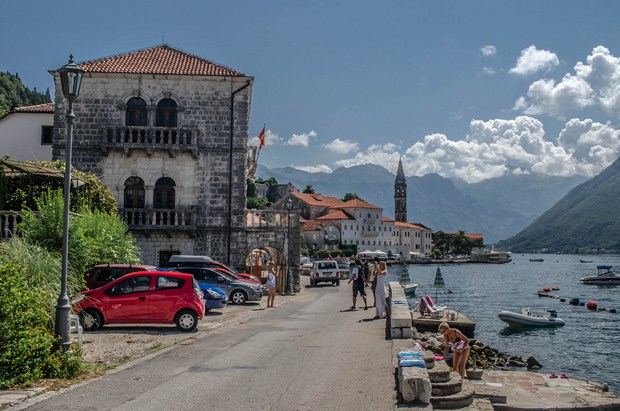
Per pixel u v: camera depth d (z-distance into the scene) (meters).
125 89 37.91
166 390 13.08
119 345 18.81
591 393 19.97
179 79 38.19
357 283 30.53
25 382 13.20
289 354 17.42
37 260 16.64
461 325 33.16
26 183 29.05
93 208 31.92
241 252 38.47
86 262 24.38
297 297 38.81
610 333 39.97
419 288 82.25
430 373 13.85
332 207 177.25
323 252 146.88
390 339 20.25
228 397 12.55
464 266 173.75
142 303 21.89
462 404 13.29
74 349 15.21
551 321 42.47
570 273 135.88
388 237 182.75
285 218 41.69
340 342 19.62
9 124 40.25
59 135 37.12
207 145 38.31
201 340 20.08
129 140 37.31
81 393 12.73
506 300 65.06
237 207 38.44
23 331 13.59
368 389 13.34
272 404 12.05
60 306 14.60
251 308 31.25
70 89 15.23
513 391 20.02
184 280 22.45
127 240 29.84
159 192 38.06
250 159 51.38
